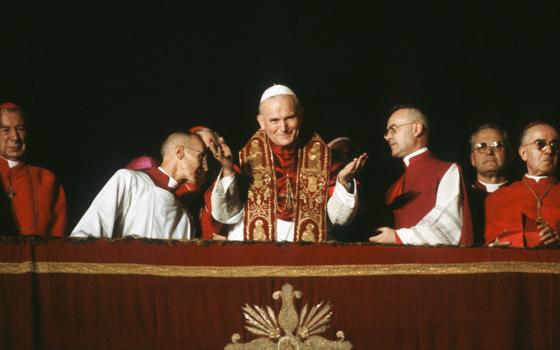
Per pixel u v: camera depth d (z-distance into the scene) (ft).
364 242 66.90
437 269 66.64
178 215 66.49
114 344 62.90
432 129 70.33
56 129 67.36
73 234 65.10
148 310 63.62
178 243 64.85
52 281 62.95
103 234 65.21
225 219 67.05
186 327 63.82
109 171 66.74
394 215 68.33
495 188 69.36
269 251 65.62
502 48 73.77
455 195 68.59
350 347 64.85
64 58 69.46
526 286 67.10
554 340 66.44
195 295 64.28
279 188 68.08
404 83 71.97
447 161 69.67
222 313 64.28
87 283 63.31
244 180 68.13
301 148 68.95
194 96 69.97
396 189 68.85
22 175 65.77
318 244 66.13
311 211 67.87
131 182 66.49
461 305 66.28
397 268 66.33
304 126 69.51
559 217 68.59
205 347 63.72
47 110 67.77
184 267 64.54
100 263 63.67
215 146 68.03
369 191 68.59
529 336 66.44
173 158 67.41
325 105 70.44
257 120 69.67
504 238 68.39
